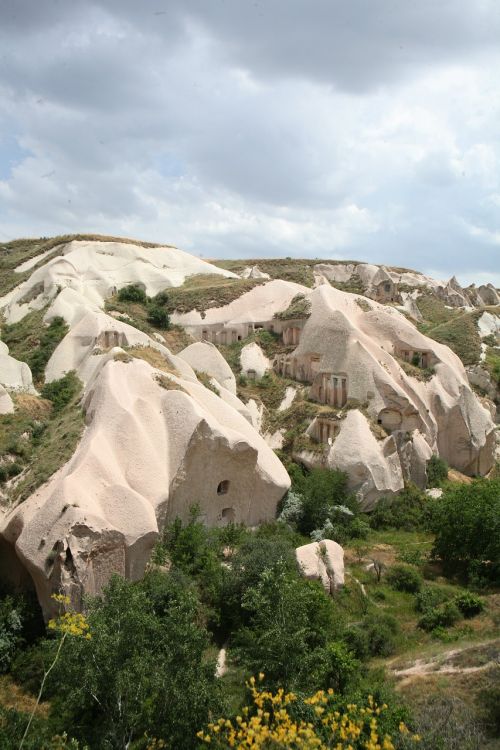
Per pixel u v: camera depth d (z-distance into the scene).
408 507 40.34
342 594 29.16
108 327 43.22
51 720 20.31
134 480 29.22
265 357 53.78
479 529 31.62
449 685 20.89
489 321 68.56
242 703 20.50
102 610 19.06
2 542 28.77
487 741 18.20
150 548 26.77
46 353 43.69
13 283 62.03
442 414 47.38
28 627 25.19
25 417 34.94
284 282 60.75
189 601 20.19
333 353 47.94
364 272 88.75
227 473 33.38
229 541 31.77
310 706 18.55
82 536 25.05
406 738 17.14
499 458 53.22
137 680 17.31
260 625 23.20
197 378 42.62
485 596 28.97
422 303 83.75
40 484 28.72
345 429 41.81
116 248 67.44
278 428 46.25
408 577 30.67
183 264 71.62
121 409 31.20
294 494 38.00
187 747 17.19
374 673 22.64
